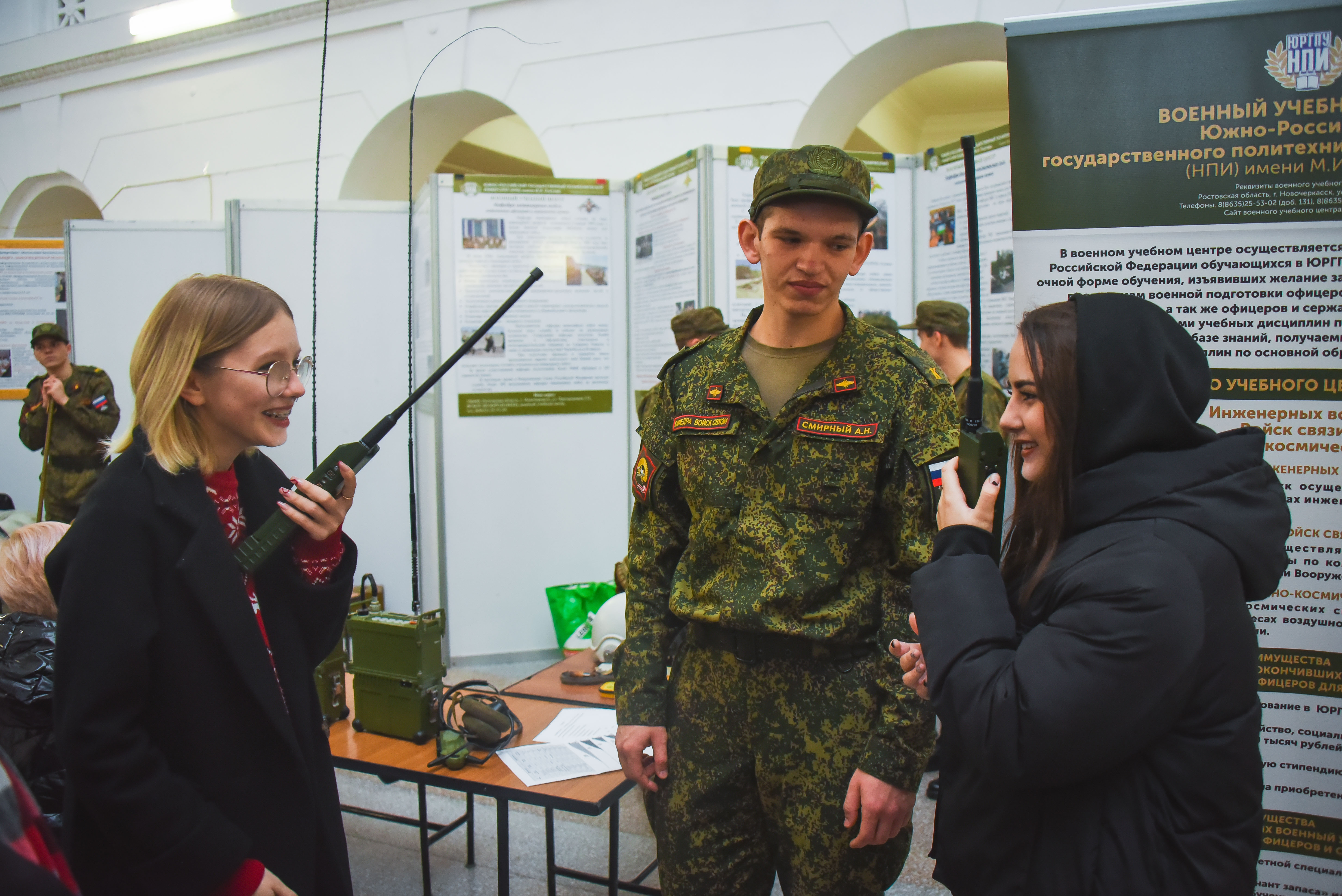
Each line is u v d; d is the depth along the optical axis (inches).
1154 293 60.3
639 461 57.9
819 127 184.7
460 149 329.1
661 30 190.7
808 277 48.8
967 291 140.8
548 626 162.6
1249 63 57.7
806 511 50.0
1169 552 33.2
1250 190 58.3
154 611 41.2
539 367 159.2
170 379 43.1
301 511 46.2
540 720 79.3
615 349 162.2
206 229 175.0
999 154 132.2
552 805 63.1
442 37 212.2
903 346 51.8
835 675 49.7
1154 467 35.5
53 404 175.2
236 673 42.4
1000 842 37.5
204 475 45.1
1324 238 57.6
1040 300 61.9
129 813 38.9
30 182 284.7
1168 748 33.7
